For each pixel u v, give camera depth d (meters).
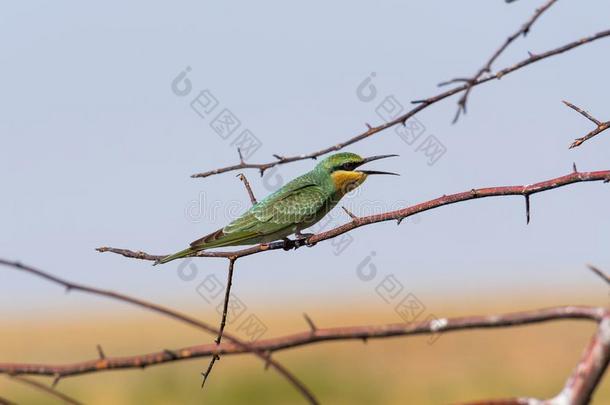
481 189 5.53
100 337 45.28
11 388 20.95
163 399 20.41
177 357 3.21
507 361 25.69
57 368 3.26
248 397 20.70
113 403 20.06
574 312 3.06
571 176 5.18
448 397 21.09
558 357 26.14
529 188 5.29
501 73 4.15
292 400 21.44
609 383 18.27
